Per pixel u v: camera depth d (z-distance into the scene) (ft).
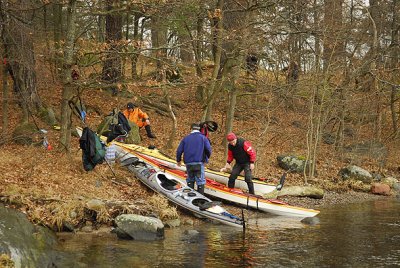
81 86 40.55
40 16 62.85
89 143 37.78
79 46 41.81
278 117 70.23
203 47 61.98
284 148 63.52
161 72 42.04
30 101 47.62
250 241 29.48
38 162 38.99
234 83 51.08
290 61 61.00
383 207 43.32
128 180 39.75
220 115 72.74
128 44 39.42
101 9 42.01
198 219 35.27
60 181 35.32
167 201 35.81
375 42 66.44
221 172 44.06
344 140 70.13
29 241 24.26
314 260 25.66
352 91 64.44
